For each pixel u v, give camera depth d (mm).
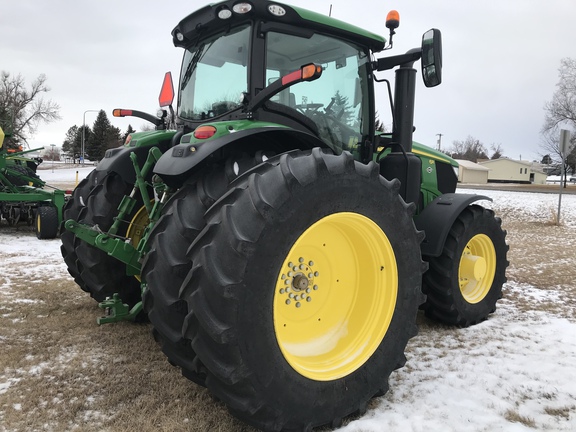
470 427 2465
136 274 3555
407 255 2730
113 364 3078
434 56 3275
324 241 2652
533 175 60438
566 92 40125
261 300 2129
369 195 2520
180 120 3625
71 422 2412
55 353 3234
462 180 52250
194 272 2119
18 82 53438
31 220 9664
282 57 3045
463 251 4121
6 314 4004
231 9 2883
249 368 2107
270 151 2756
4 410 2504
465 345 3652
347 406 2471
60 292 4688
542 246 8609
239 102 2988
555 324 4152
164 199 2998
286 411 2234
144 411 2514
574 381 3023
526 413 2629
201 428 2375
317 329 2717
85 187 4082
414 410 2633
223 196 2264
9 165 9977
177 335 2346
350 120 3508
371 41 3471
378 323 2688
